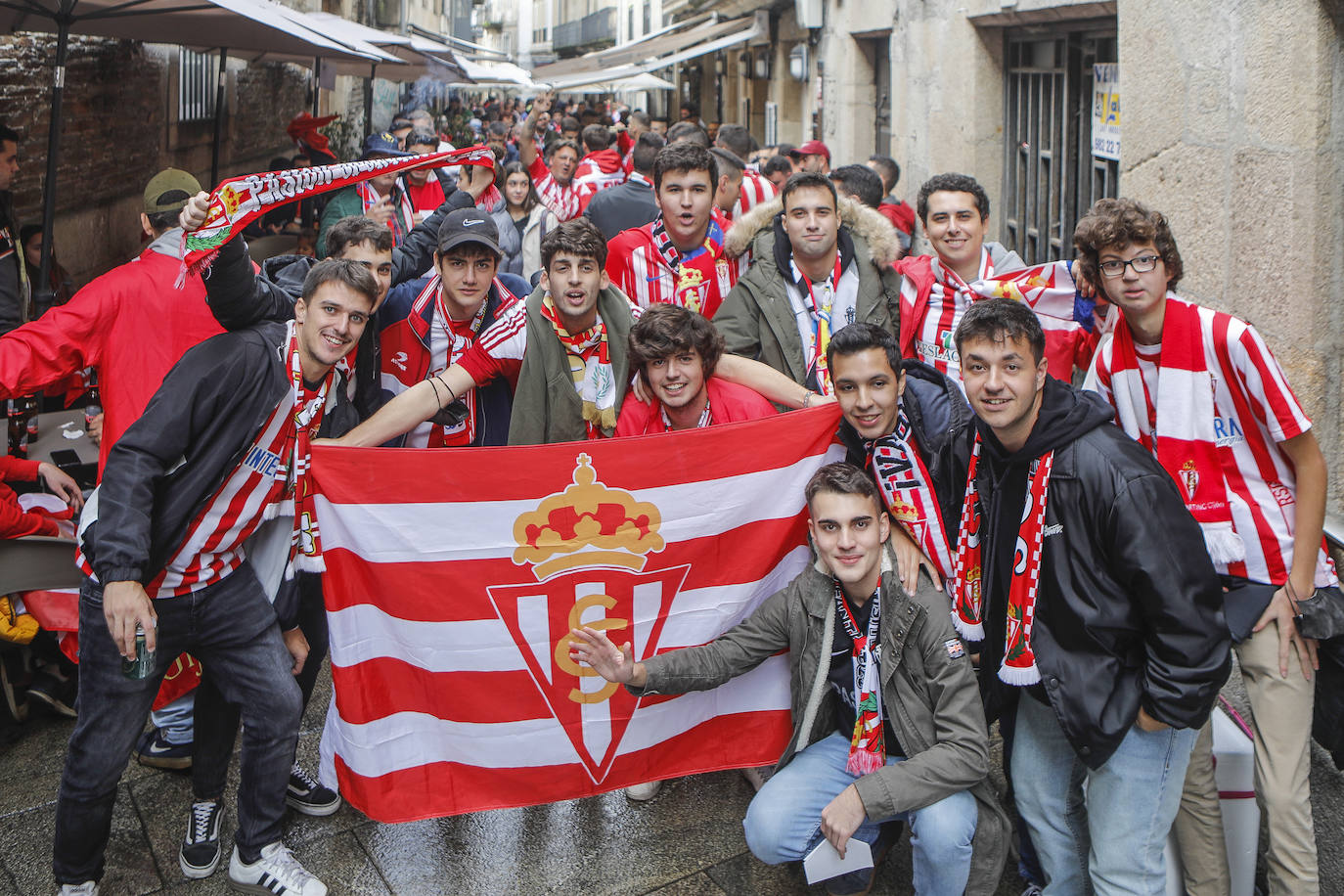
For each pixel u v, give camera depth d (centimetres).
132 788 381
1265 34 487
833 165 1427
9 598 390
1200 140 546
